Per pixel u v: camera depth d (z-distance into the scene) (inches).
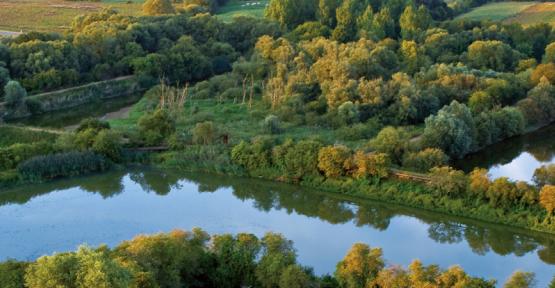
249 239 3036.4
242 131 5191.9
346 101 5393.7
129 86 6786.4
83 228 3796.8
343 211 4128.9
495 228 3809.1
